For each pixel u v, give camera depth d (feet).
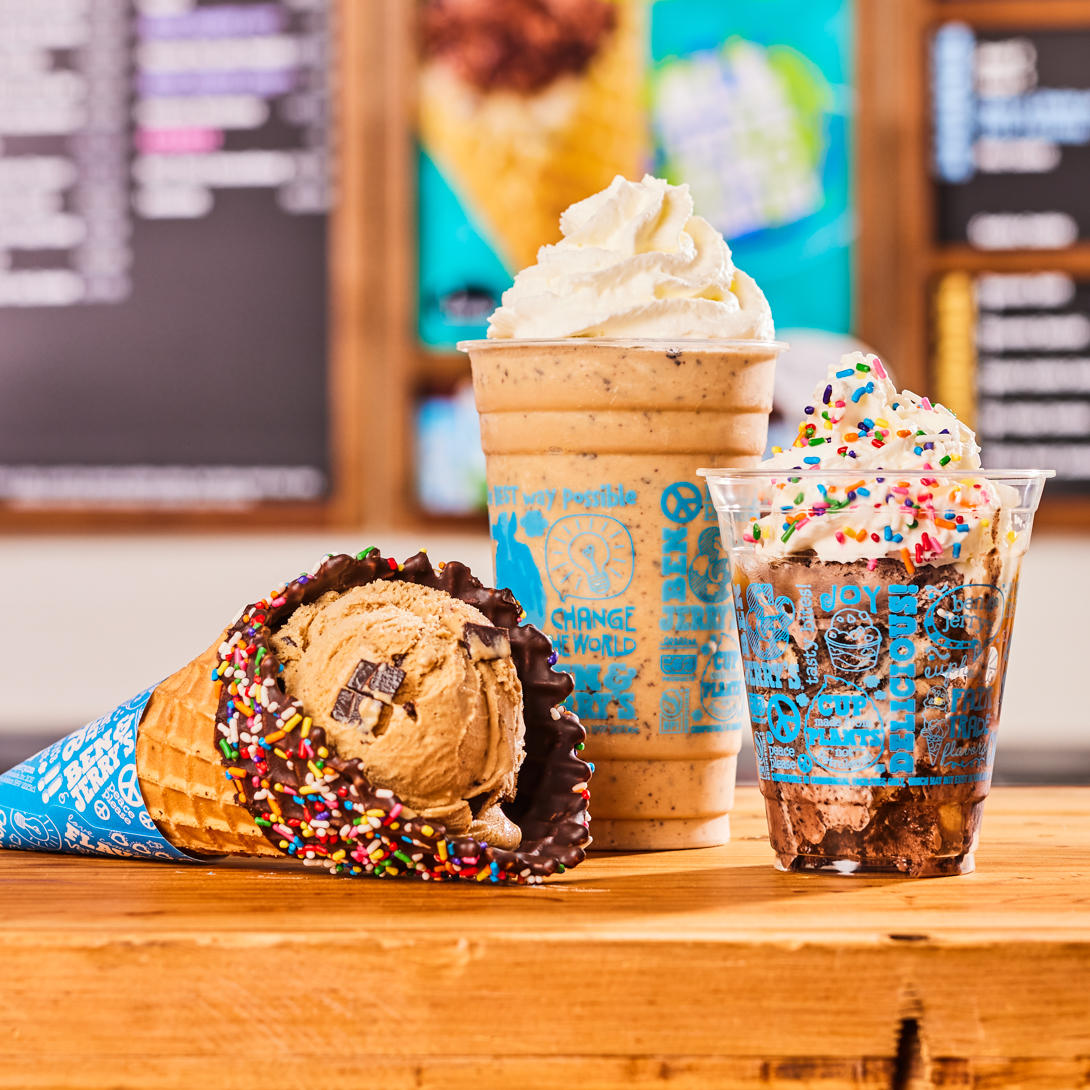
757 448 3.55
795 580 3.33
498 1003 3.11
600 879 3.36
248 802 3.34
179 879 3.37
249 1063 3.12
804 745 3.35
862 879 3.35
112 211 7.31
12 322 7.34
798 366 6.97
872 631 3.31
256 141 7.26
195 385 7.32
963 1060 3.11
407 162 7.09
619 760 3.51
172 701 3.42
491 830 3.36
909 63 7.00
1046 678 6.86
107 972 3.12
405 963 3.11
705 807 3.53
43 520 7.36
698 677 3.51
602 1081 3.11
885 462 3.35
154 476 7.35
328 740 3.31
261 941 3.12
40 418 7.36
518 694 3.38
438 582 3.44
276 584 7.29
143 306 7.32
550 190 7.07
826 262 7.06
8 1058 3.13
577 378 3.48
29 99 7.31
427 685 3.33
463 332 7.13
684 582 3.50
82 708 6.95
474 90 7.05
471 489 7.20
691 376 3.48
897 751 3.32
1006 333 7.18
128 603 7.34
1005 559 3.34
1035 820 3.66
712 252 3.55
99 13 7.29
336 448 7.25
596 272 3.50
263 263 7.29
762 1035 3.11
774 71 7.00
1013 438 7.21
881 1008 3.11
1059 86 7.06
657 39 7.02
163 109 7.29
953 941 3.10
